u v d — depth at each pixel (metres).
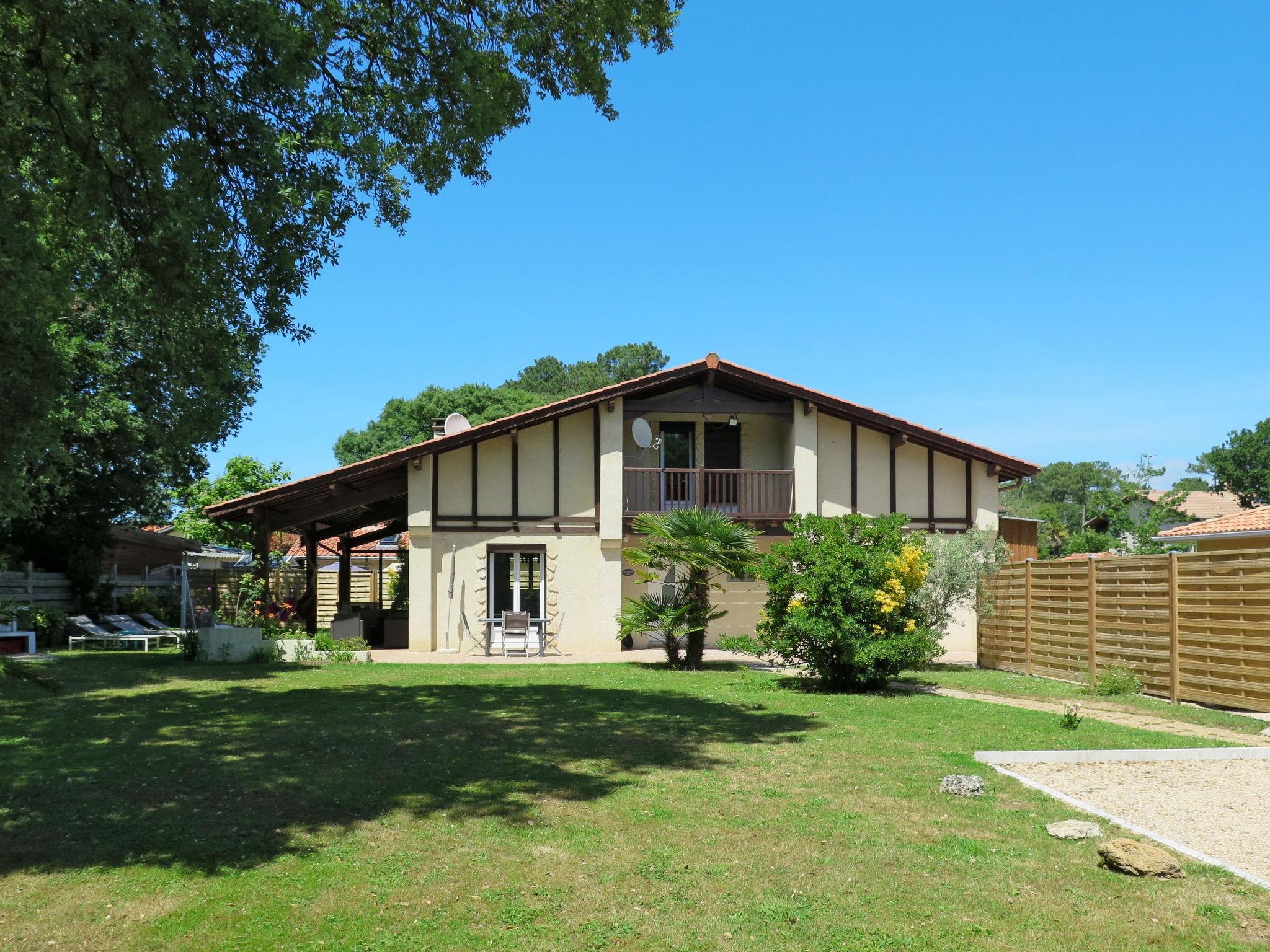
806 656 12.82
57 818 5.93
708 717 10.03
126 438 22.05
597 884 4.85
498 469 19.09
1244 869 5.25
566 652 18.95
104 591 23.11
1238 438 49.19
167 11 7.43
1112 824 6.00
